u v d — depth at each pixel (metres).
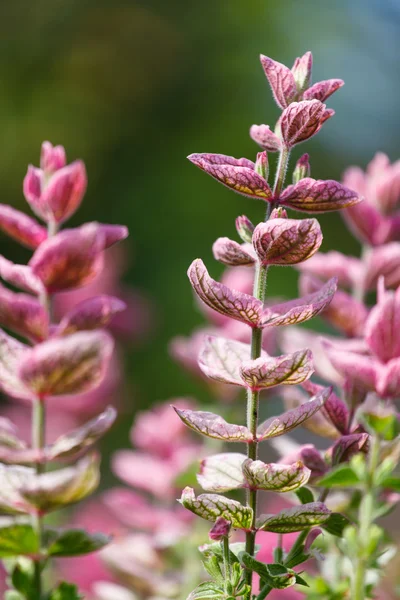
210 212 3.77
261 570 0.95
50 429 1.61
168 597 1.20
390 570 1.19
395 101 4.59
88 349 1.00
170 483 1.32
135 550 1.23
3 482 1.02
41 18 4.24
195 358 1.36
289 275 3.41
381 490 1.08
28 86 4.13
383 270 1.13
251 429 0.96
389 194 1.15
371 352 1.03
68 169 1.03
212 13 4.25
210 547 0.96
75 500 1.02
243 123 4.01
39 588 1.03
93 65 4.18
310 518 0.95
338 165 4.21
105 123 4.07
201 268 0.94
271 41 4.21
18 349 1.02
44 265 1.01
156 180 3.93
